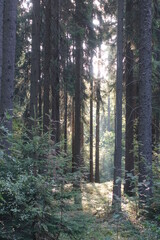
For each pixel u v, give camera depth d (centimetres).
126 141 1402
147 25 964
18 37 1440
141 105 957
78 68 1645
